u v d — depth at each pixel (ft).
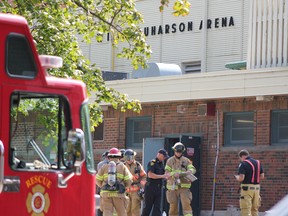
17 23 37.88
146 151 108.68
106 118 116.47
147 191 83.05
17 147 38.29
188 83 104.99
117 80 112.68
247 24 117.91
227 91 100.99
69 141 37.58
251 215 83.41
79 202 40.19
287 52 98.17
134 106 74.13
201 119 105.60
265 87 97.40
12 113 37.96
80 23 73.31
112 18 73.92
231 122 103.24
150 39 129.59
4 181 37.24
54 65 39.50
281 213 25.29
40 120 39.11
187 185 82.12
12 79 37.76
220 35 121.29
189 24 124.88
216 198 102.99
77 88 40.09
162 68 113.09
